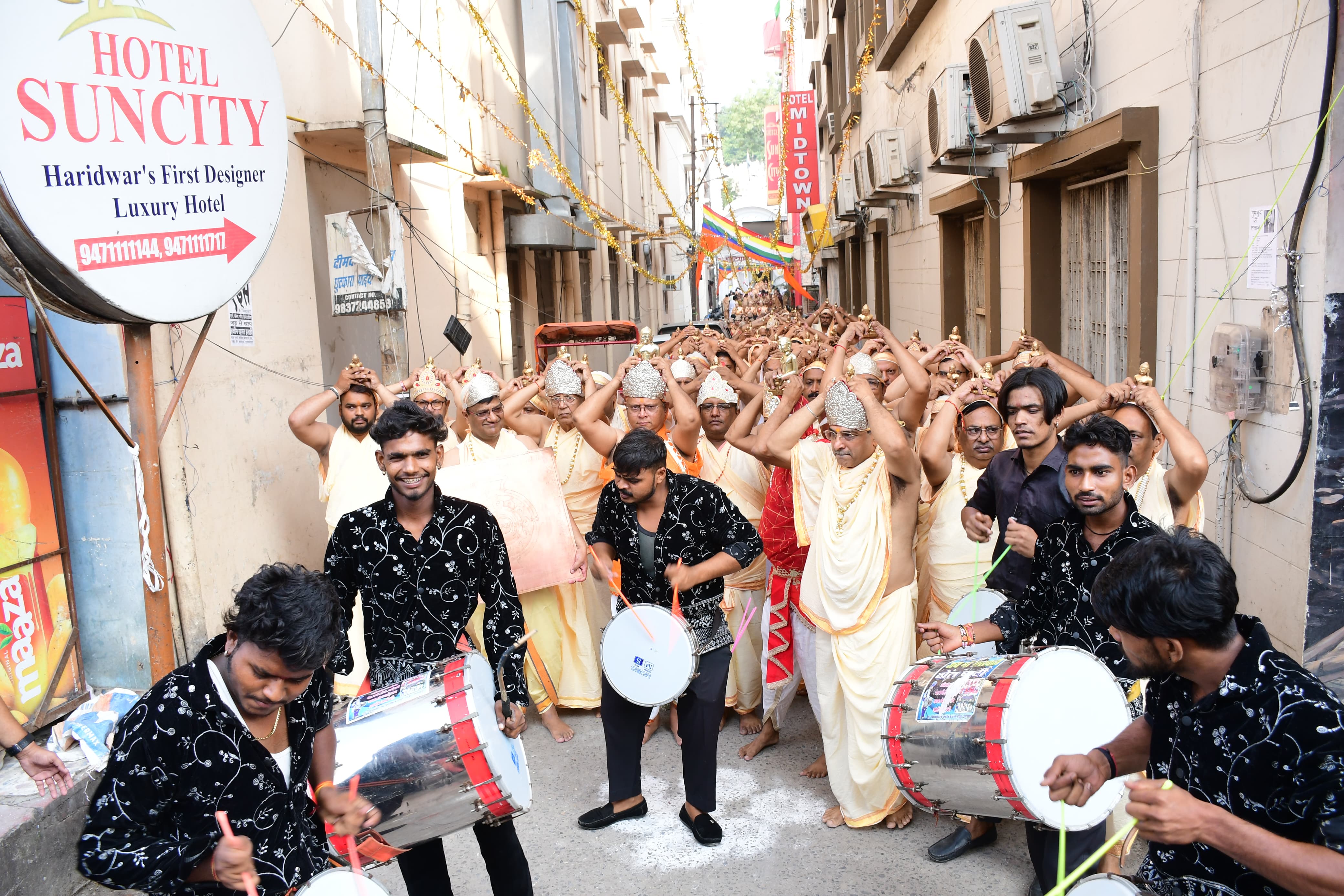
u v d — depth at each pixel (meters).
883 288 16.94
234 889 2.20
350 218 6.91
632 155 26.23
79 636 4.74
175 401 3.60
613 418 6.12
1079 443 2.88
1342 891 1.75
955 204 10.23
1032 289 7.80
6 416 4.34
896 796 4.07
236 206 3.64
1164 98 5.37
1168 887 2.12
